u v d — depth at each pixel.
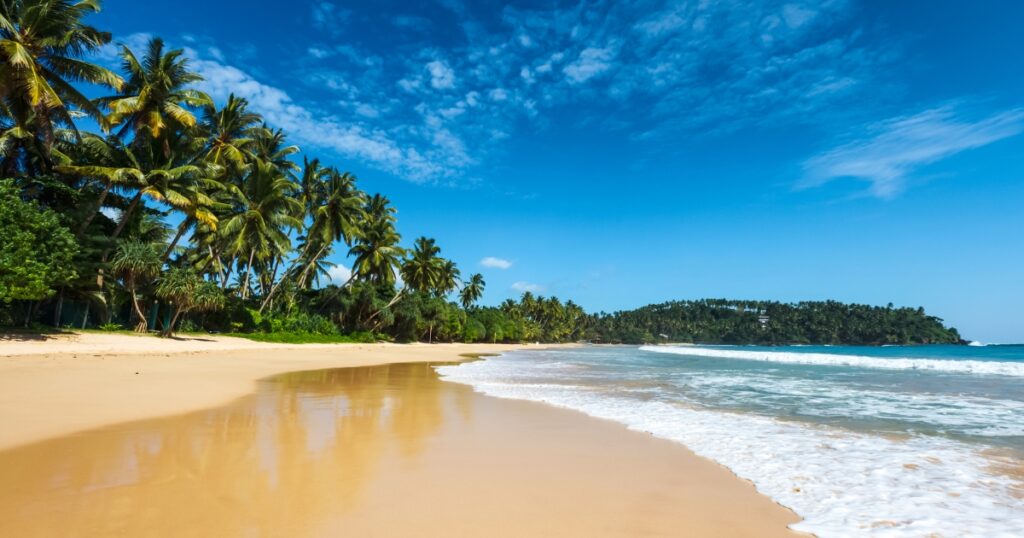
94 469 5.73
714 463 6.76
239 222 34.19
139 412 9.24
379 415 9.96
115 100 27.05
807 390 16.39
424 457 6.74
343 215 45.44
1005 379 21.58
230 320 38.31
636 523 4.62
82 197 25.44
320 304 52.44
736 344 186.38
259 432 7.98
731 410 11.66
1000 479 6.13
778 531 4.52
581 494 5.39
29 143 24.23
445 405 11.57
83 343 21.53
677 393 15.16
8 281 18.02
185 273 28.80
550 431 8.73
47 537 3.89
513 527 4.43
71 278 21.80
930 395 15.10
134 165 26.41
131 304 30.92
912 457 7.16
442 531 4.29
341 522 4.41
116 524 4.20
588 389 16.05
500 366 28.20
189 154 30.22
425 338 73.31
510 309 120.31
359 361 28.95
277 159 39.69
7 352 16.83
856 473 6.35
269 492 5.16
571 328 158.50
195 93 28.42
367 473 5.93
